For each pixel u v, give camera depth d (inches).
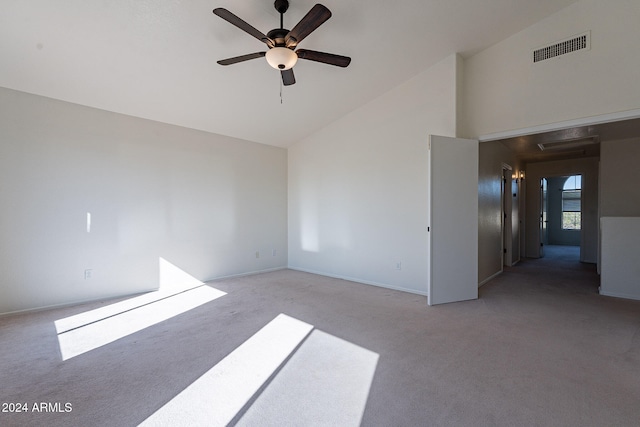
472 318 122.3
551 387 74.8
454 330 110.0
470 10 116.3
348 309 134.1
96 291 146.4
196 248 182.1
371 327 113.3
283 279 194.5
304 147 220.1
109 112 150.2
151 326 115.0
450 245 143.0
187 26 105.9
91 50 110.7
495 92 142.2
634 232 146.9
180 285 174.7
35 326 114.5
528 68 132.0
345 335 106.2
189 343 100.4
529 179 288.0
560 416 64.4
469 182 147.3
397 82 162.6
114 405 68.9
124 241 154.7
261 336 105.7
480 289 166.6
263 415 65.6
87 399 71.0
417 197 159.2
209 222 187.9
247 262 208.5
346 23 116.6
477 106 148.3
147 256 162.2
